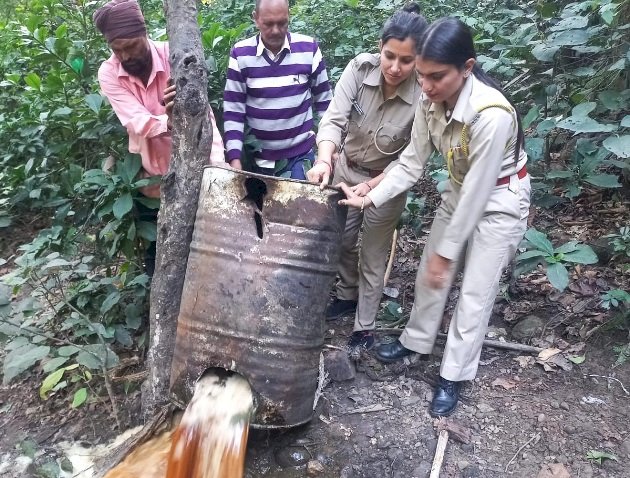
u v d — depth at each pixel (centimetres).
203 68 278
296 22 564
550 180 386
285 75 323
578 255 291
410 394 297
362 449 271
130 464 261
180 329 252
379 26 536
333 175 323
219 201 245
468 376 283
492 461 260
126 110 302
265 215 242
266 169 344
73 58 390
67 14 444
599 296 337
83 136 359
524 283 360
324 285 251
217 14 578
